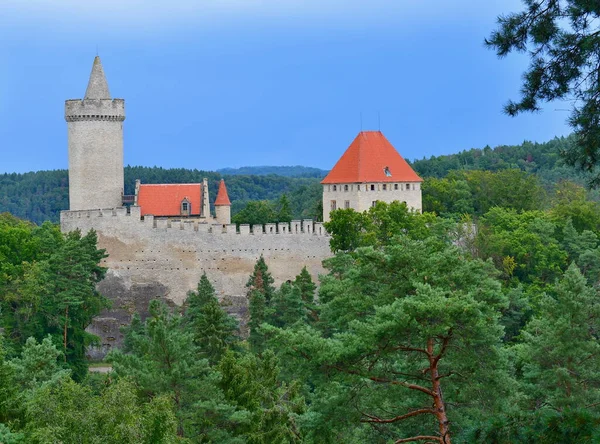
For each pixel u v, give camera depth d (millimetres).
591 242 183125
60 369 104375
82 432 62125
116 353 93500
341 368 61406
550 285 159125
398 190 180875
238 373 92562
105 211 166875
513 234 178375
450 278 63750
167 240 168000
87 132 182000
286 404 89062
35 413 65875
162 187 185875
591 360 80625
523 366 84688
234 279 169625
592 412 44469
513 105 50094
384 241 163750
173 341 92438
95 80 184625
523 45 49688
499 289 63312
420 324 59000
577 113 48969
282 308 141875
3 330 138875
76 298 141750
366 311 65750
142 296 166375
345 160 182125
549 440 43719
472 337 60531
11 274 146375
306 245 171625
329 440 63719
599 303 85812
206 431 85312
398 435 65812
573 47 49062
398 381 63344
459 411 64375
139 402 85250
